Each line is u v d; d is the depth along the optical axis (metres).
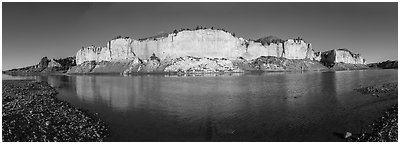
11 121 30.06
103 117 36.03
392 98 48.62
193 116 36.59
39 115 34.44
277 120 34.19
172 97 54.56
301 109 40.72
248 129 30.55
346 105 43.47
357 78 105.69
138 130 30.17
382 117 34.94
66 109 40.50
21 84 80.50
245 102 47.62
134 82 96.56
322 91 61.94
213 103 46.81
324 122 33.19
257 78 114.38
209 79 110.25
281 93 59.50
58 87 78.69
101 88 74.81
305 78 111.31
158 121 33.91
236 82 92.06
